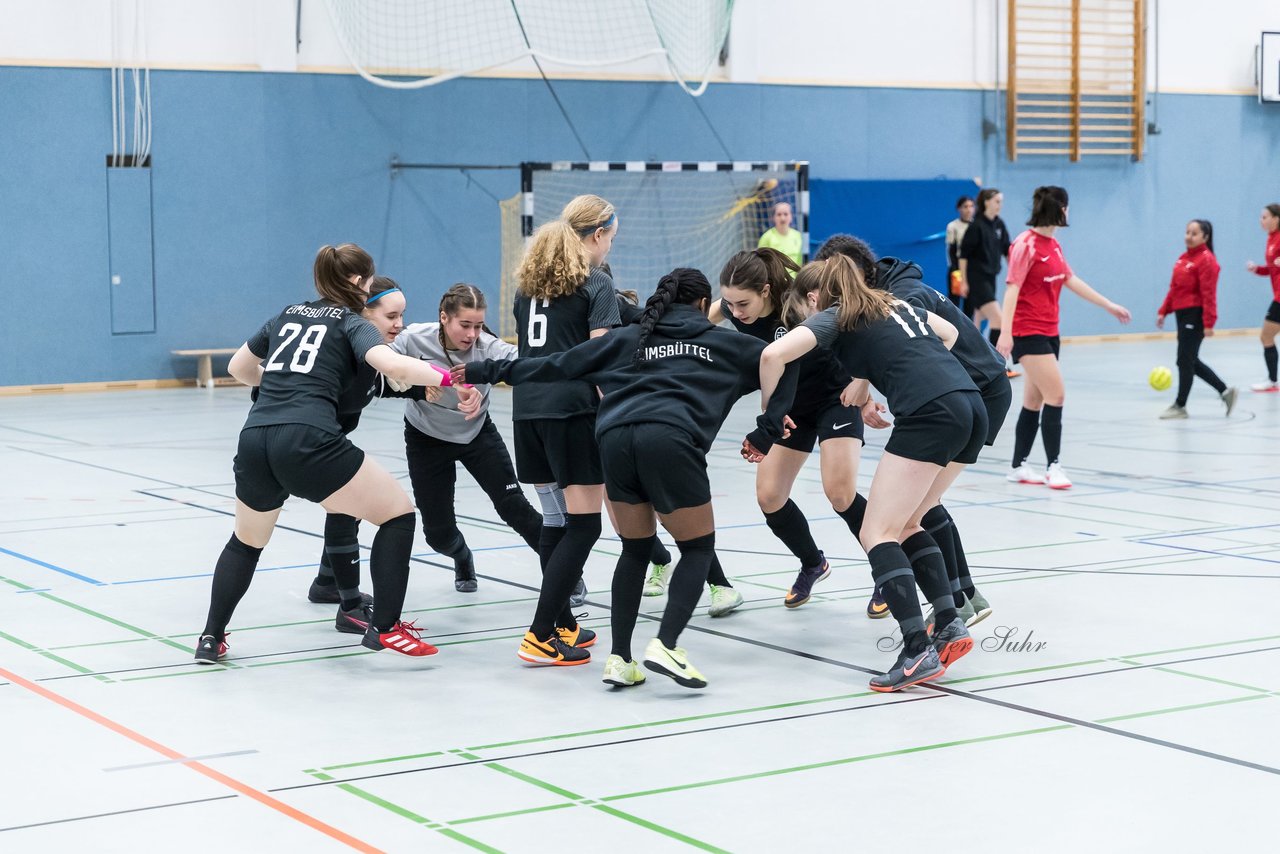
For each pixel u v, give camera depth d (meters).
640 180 17.84
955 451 4.64
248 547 4.94
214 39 15.84
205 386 15.87
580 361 4.64
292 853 3.19
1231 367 16.95
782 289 5.23
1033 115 20.28
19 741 4.02
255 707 4.39
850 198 18.89
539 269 4.98
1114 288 21.33
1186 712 4.28
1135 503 8.20
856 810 3.46
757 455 4.61
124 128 15.45
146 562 6.64
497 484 5.81
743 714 4.31
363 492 4.75
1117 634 5.25
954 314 5.31
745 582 6.25
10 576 6.33
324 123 16.34
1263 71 21.95
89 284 15.48
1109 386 15.05
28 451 10.71
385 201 16.73
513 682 4.70
